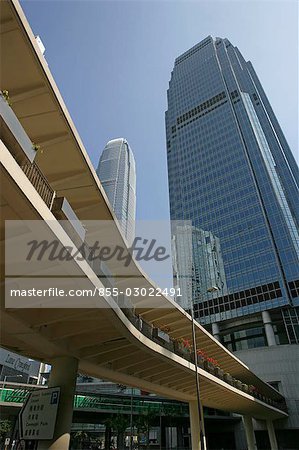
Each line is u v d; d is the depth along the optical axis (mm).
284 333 85188
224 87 145125
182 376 25266
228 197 113500
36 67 13195
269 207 103250
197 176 128500
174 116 158750
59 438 14258
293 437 63469
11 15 11547
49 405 14938
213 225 111062
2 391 48875
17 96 14000
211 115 141500
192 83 162250
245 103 134375
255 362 73000
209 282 99188
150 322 25062
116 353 19109
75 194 18203
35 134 15539
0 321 13508
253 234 100188
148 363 21844
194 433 31172
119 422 58781
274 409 49906
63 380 16062
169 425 71125
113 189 188000
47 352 16641
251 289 91500
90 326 15320
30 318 14070
